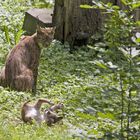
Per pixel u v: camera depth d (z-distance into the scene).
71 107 13.71
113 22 8.90
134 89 8.75
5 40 19.95
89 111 8.78
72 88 15.38
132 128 8.98
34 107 12.77
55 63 18.19
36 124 12.41
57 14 20.08
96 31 19.53
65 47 19.52
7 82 15.80
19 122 12.83
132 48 8.84
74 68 17.62
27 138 11.29
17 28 21.45
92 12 19.55
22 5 25.11
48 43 16.05
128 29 8.82
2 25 21.59
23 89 15.61
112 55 9.02
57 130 12.12
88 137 8.97
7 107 13.75
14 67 15.77
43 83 16.14
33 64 15.99
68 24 19.75
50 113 12.67
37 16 20.61
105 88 9.46
